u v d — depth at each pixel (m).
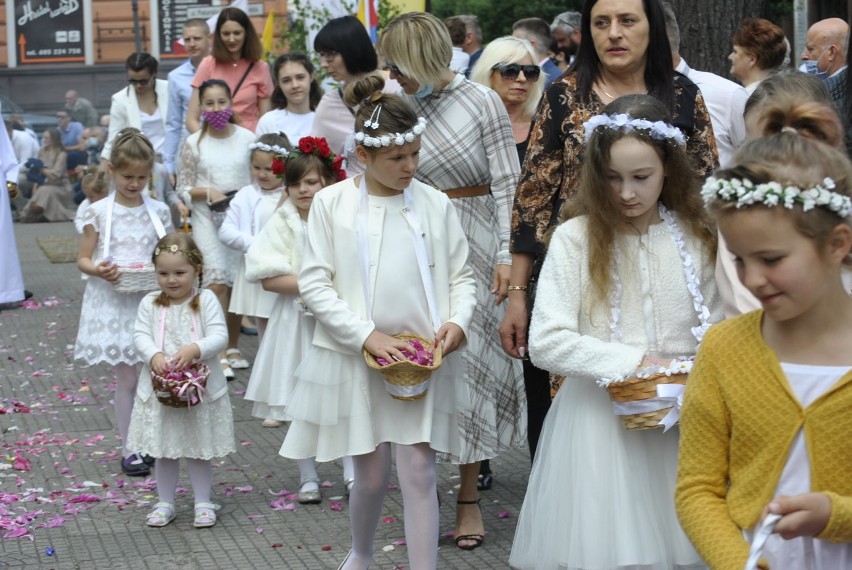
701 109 4.53
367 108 4.33
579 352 3.73
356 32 6.32
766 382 2.64
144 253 6.43
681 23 7.92
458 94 5.16
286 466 6.46
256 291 7.79
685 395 2.80
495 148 5.17
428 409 4.27
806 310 2.58
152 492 6.01
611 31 4.37
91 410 7.82
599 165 3.77
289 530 5.41
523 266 4.64
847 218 2.49
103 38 31.20
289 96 8.55
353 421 4.26
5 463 6.53
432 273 4.40
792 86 4.05
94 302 6.35
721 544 2.62
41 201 23.22
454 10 18.73
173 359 5.41
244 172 8.69
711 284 3.90
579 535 3.79
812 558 2.64
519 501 5.71
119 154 6.35
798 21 11.72
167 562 5.02
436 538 4.34
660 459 3.83
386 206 4.39
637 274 3.84
